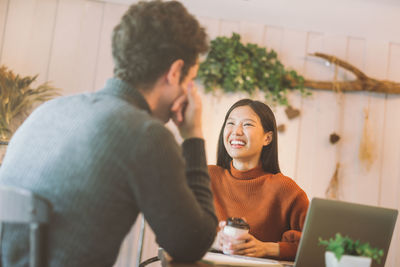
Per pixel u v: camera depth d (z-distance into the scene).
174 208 0.94
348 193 3.47
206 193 1.08
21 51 3.31
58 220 0.88
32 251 0.78
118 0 3.42
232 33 3.47
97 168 0.90
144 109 1.05
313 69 3.55
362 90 3.51
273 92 3.45
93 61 3.38
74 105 0.99
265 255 1.63
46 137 0.95
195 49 1.09
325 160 3.48
